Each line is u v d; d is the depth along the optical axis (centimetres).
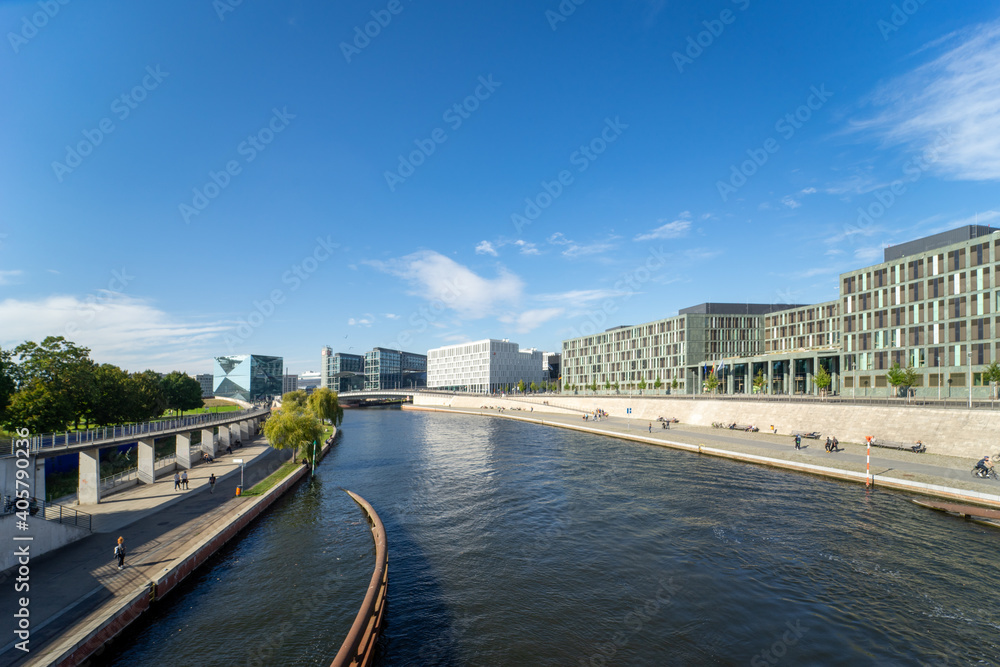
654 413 9725
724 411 7831
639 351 13875
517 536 3027
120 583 2102
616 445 6750
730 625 1920
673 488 4053
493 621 1994
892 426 5169
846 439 5591
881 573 2322
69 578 2138
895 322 7000
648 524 3169
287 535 3073
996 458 4112
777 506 3419
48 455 2973
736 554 2616
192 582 2358
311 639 1852
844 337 7831
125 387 5628
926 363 6550
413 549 2828
